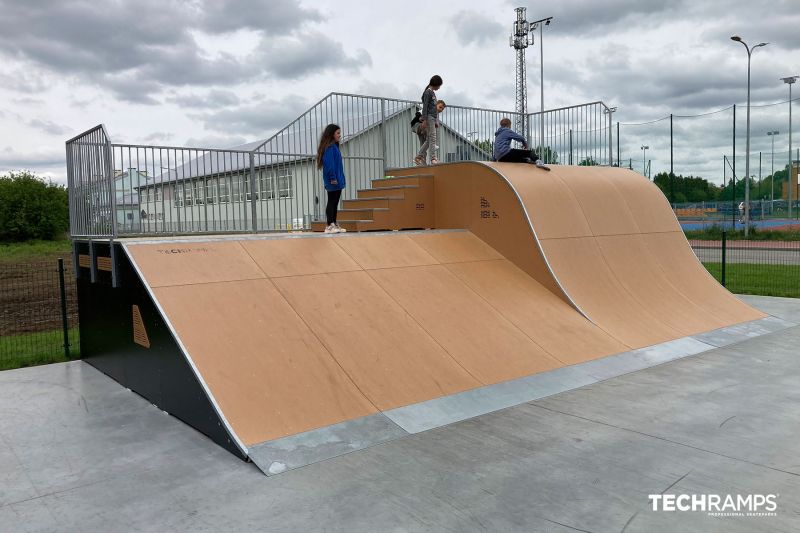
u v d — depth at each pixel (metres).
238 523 3.74
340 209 11.09
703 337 8.84
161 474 4.56
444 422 5.49
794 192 40.56
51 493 4.29
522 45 47.66
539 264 9.09
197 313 6.02
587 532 3.53
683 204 37.84
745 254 24.05
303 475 4.44
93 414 6.22
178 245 7.01
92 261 7.94
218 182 9.61
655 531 3.53
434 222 10.93
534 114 14.47
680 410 5.79
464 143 13.55
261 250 7.40
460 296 8.01
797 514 3.72
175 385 5.84
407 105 12.77
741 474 4.32
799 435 5.08
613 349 7.77
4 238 47.75
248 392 5.30
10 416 6.20
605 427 5.34
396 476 4.38
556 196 10.05
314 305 6.71
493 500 3.96
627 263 10.20
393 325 6.85
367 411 5.44
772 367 7.39
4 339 10.52
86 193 8.38
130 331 6.94
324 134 8.86
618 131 20.88
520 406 5.97
